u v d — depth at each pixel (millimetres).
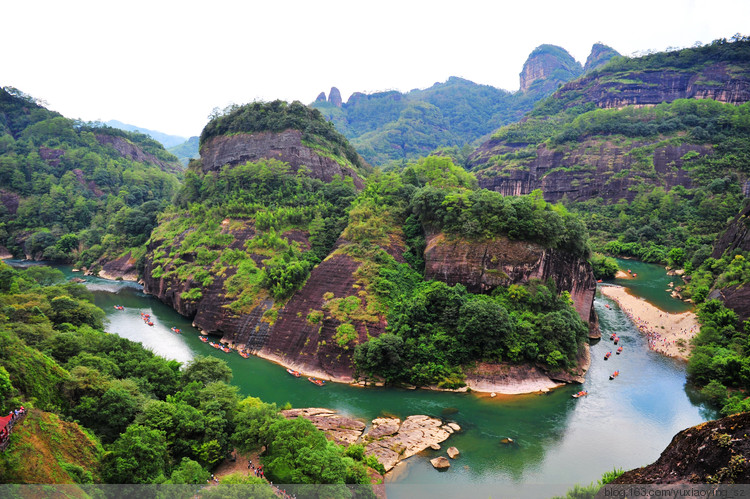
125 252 157750
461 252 88000
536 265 85500
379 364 74312
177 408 49500
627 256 170375
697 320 97062
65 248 172375
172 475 39938
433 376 73438
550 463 52531
